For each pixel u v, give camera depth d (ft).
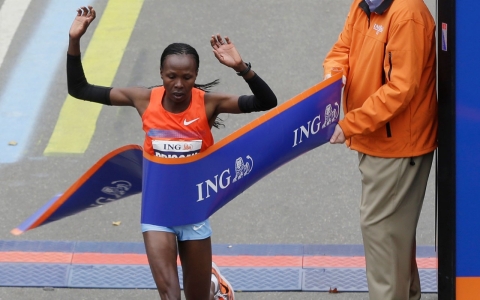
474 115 50.29
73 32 49.98
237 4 108.37
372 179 54.13
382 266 54.70
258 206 75.72
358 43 53.98
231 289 58.90
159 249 49.83
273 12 106.22
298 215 74.13
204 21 104.58
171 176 49.42
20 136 86.07
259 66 95.50
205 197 50.29
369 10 52.60
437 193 53.16
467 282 52.54
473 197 51.39
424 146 53.26
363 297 62.18
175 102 49.39
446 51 49.83
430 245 68.90
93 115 89.30
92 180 51.83
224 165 50.16
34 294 63.41
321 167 81.30
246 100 49.93
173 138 49.57
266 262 67.05
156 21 104.78
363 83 53.31
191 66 48.24
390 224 54.24
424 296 61.98
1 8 107.76
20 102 91.25
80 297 63.00
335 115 53.93
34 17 105.91
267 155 51.57
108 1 109.19
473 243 51.98
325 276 64.80
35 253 68.64
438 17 50.29
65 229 72.64
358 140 54.60
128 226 73.10
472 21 49.16
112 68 95.86
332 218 73.46
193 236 51.06
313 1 108.68
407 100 50.88
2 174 80.53
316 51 98.12
